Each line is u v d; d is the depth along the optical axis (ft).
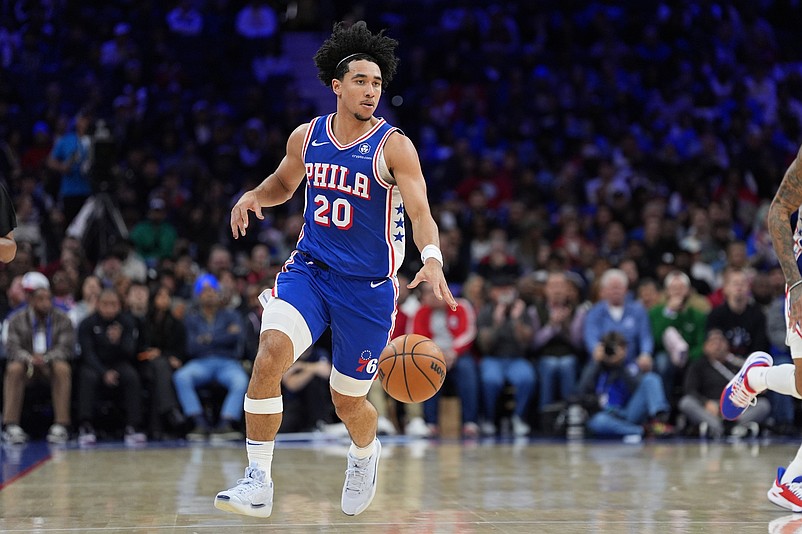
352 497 36.04
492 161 125.70
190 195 112.98
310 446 73.77
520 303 90.27
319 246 33.78
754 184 127.34
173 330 83.71
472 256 106.52
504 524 37.52
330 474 54.85
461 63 143.74
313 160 33.88
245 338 84.38
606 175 122.93
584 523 37.78
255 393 32.30
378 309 33.78
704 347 83.25
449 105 135.54
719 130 137.80
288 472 55.88
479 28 147.64
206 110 125.18
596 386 84.48
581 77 139.54
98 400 81.76
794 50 157.17
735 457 65.10
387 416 87.66
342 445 74.54
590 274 99.81
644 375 83.10
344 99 33.45
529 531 35.91
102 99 129.39
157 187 114.01
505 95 138.51
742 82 144.05
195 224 104.99
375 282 33.73
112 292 81.76
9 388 78.18
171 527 36.63
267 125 132.05
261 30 142.00
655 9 154.51
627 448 72.38
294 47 145.59
